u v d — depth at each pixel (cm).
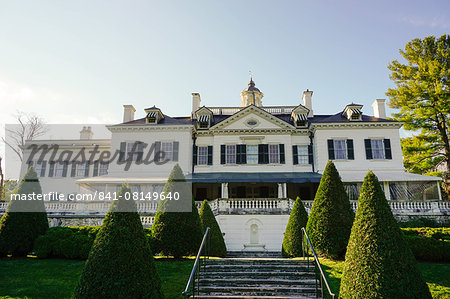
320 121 3184
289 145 3203
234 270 1312
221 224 2391
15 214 1738
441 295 1127
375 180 1102
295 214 1900
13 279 1321
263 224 2378
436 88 3281
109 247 1002
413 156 3553
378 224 1016
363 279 957
